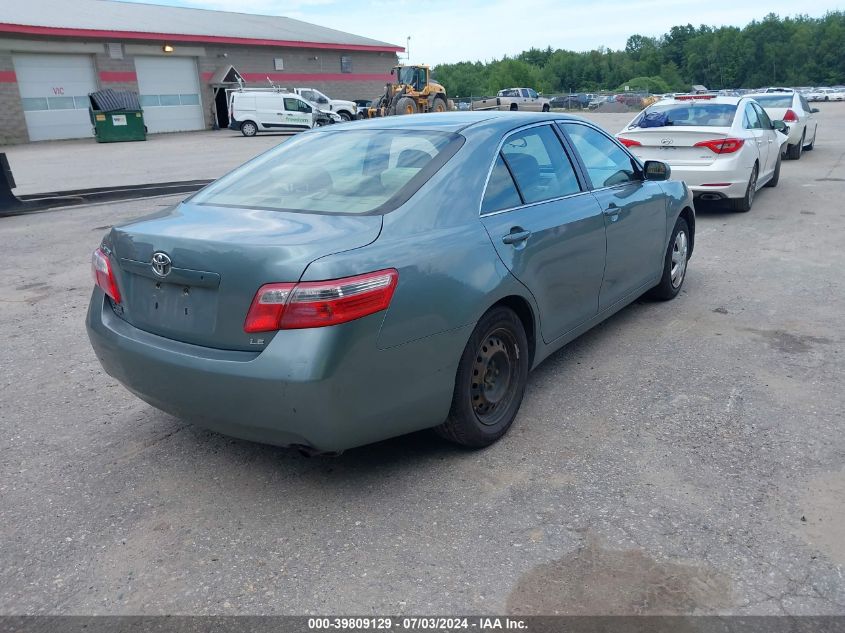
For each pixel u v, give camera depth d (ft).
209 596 8.15
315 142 12.76
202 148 83.71
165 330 9.66
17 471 11.00
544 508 9.66
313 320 8.51
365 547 8.95
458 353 10.11
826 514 9.39
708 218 30.19
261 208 10.54
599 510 9.59
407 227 9.84
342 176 11.14
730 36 442.50
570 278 12.98
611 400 13.00
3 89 100.89
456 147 11.32
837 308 17.92
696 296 19.30
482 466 10.81
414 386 9.62
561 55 452.35
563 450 11.23
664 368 14.42
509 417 11.69
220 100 128.77
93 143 100.73
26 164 66.69
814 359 14.66
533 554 8.73
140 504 10.06
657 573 8.34
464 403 10.50
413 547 8.93
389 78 162.40
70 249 27.20
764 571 8.32
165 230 9.74
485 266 10.47
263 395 8.70
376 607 7.91
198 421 9.68
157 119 121.39
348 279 8.66
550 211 12.44
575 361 14.89
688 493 9.95
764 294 19.27
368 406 9.13
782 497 9.80
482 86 355.56
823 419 12.04
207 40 123.95
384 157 11.41
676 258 18.60
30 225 32.42
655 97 183.01
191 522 9.60
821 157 51.11
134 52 115.03
